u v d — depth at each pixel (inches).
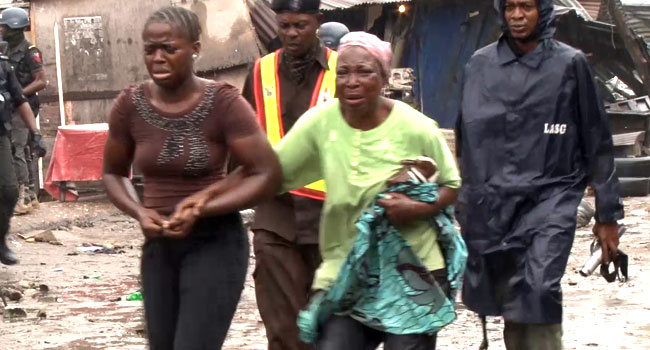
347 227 195.8
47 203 676.7
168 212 200.5
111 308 380.5
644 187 786.8
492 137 237.9
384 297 191.5
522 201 234.5
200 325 197.9
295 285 242.7
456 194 195.5
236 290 201.8
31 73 617.9
